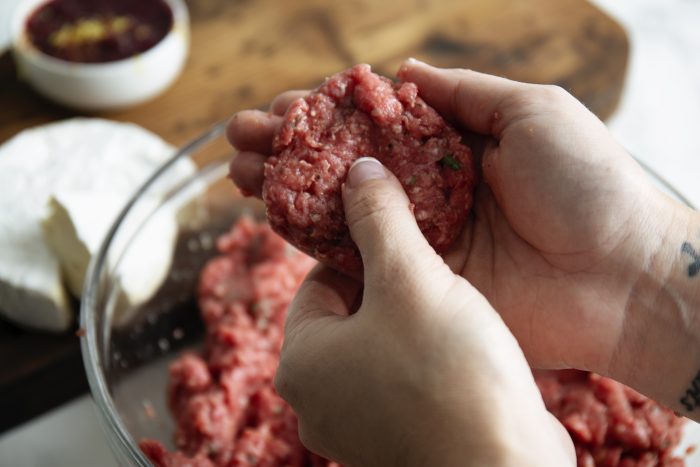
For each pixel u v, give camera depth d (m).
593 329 0.33
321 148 0.32
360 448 0.29
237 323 0.43
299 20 0.58
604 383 0.38
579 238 0.32
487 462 0.27
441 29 0.57
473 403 0.27
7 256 0.45
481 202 0.35
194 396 0.41
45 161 0.48
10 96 0.54
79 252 0.44
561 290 0.33
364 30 0.57
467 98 0.33
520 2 0.58
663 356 0.33
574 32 0.56
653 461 0.38
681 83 0.58
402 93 0.33
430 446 0.27
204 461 0.38
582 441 0.38
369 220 0.30
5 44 0.58
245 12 0.58
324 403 0.29
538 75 0.54
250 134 0.35
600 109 0.54
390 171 0.32
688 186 0.53
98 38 0.53
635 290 0.33
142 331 0.43
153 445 0.38
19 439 0.44
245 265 0.46
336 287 0.34
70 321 0.46
